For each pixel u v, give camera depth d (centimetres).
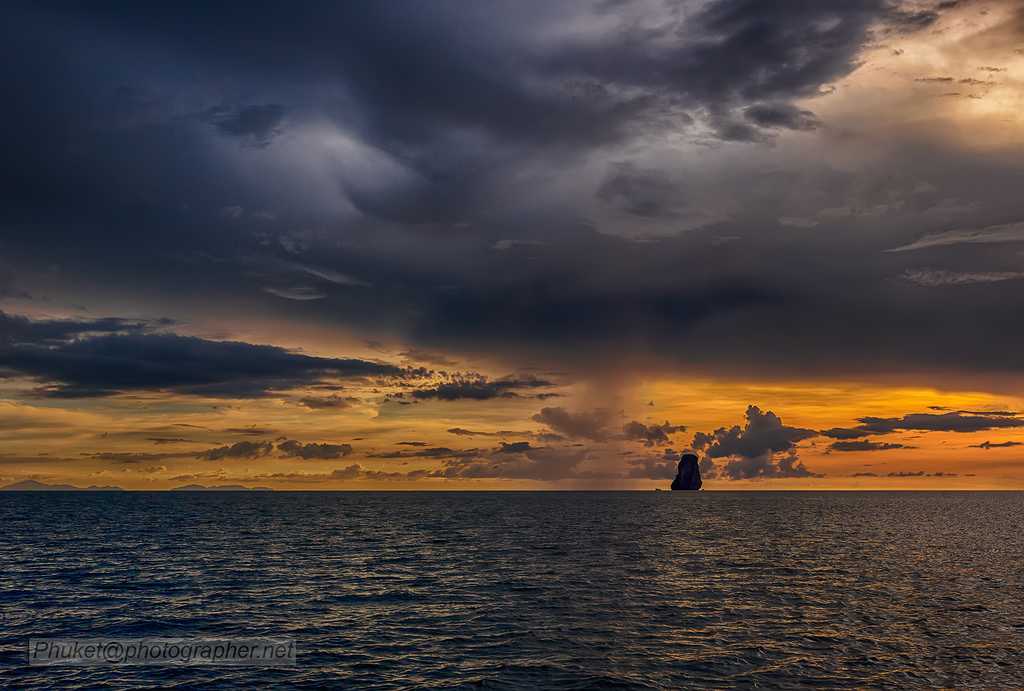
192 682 2702
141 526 11206
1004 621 3784
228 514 15562
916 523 12862
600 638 3397
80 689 2612
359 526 11475
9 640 3309
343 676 2788
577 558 6725
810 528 11306
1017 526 12025
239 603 4253
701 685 2678
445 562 6375
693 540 8831
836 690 2609
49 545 7788
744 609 4106
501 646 3250
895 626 3659
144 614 3906
